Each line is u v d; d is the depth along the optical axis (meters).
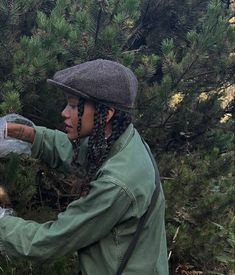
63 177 3.03
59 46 2.87
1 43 2.92
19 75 2.71
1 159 2.68
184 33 3.88
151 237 1.57
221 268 3.67
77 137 1.55
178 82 3.35
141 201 1.48
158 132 3.63
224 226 3.79
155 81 3.68
